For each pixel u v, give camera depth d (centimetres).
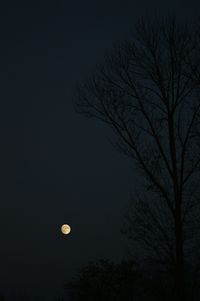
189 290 2259
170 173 2223
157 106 2284
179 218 2189
